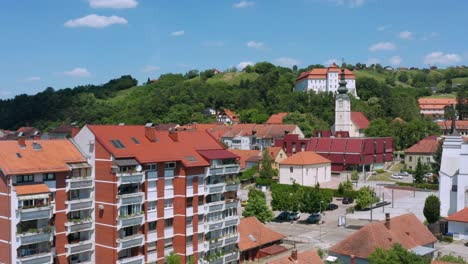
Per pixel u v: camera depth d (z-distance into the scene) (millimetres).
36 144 83062
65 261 81250
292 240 116938
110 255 82625
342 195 160625
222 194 98688
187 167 89625
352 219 137125
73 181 81938
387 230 80375
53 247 79750
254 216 118188
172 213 89625
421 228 86312
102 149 83625
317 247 110312
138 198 84000
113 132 87750
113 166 81875
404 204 149125
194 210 91500
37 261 75938
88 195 85000
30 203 75375
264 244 107188
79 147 86938
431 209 120500
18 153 79375
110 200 82375
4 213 76000
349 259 76938
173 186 89875
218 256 94938
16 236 74188
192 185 91125
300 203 136000
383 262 63219
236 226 101375
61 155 83500
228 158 98312
